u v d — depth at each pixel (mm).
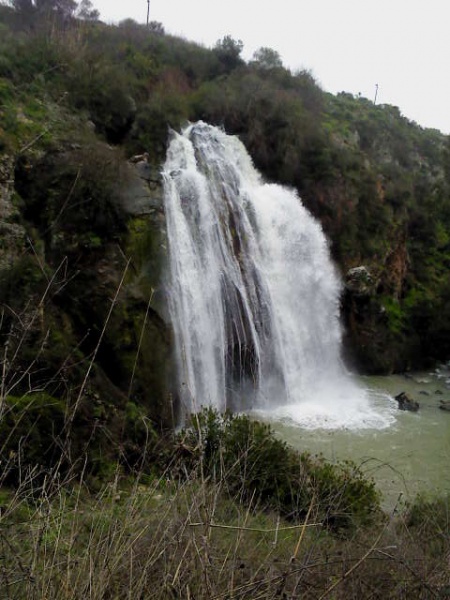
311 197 20312
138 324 12469
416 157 31312
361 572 3992
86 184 12398
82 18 26656
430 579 3928
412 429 14391
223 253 15867
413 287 22844
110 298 11930
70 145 13297
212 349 14578
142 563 3363
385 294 21531
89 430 8766
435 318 21578
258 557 3922
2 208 11055
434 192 27172
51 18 21391
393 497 10453
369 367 19766
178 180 15688
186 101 21953
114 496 3879
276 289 17422
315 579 3838
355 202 21078
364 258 20766
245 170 20250
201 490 3697
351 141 25828
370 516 6750
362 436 13719
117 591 3090
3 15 20922
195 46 28266
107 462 8055
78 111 16359
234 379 15281
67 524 4094
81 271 11906
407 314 21734
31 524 3602
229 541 3947
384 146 28844
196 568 3312
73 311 11531
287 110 21984
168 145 18406
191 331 14016
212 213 15898
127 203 13445
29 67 15758
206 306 14680
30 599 3010
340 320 19484
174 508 3482
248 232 16984
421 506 7480
